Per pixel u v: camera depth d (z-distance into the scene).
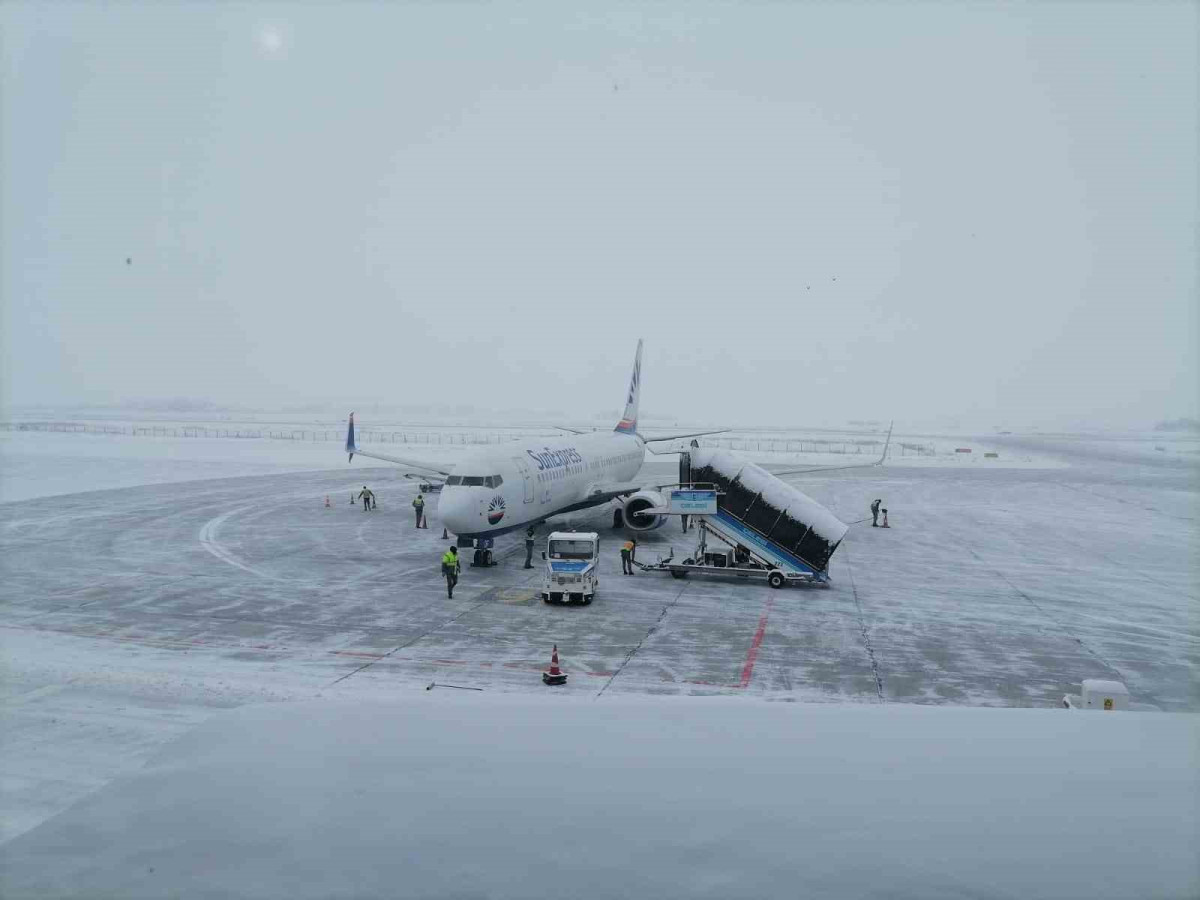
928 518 57.50
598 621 28.69
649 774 2.59
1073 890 2.05
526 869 2.14
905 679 22.83
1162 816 2.42
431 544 43.66
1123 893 2.04
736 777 2.65
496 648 25.30
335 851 2.21
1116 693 18.80
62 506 56.81
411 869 2.12
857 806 2.42
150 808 2.47
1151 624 29.22
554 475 41.44
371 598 31.66
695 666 23.75
